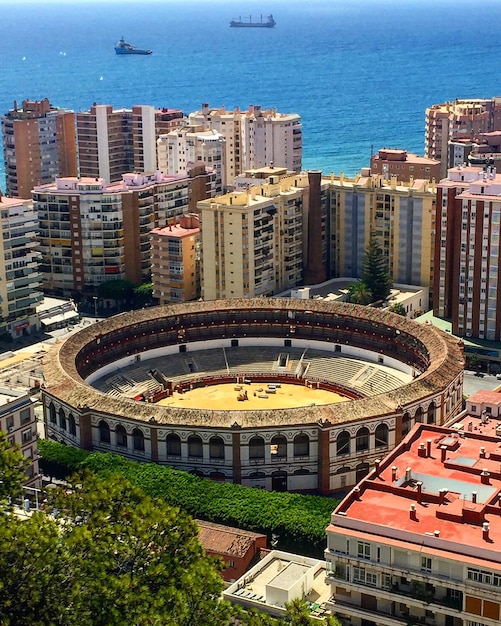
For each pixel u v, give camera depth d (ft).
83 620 345.72
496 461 534.37
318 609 485.15
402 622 462.19
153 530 384.27
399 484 507.30
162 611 352.28
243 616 383.45
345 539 470.39
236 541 560.20
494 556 443.32
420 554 454.81
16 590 348.59
